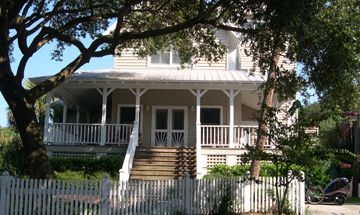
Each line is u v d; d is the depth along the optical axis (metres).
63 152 22.73
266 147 19.92
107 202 12.40
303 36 11.61
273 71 14.66
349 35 12.01
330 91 12.96
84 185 12.42
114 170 20.78
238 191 14.62
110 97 27.62
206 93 26.11
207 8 14.35
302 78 13.70
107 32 24.12
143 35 14.89
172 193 13.30
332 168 27.17
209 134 24.48
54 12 15.74
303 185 14.98
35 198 12.23
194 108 25.97
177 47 21.42
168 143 25.72
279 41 13.17
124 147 22.59
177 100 26.09
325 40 12.08
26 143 13.88
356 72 12.83
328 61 12.32
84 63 15.03
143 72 25.69
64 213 12.25
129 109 26.22
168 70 26.55
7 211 12.14
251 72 15.85
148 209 12.88
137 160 21.22
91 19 15.71
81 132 23.20
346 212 16.84
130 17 18.91
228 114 25.94
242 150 22.56
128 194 12.67
